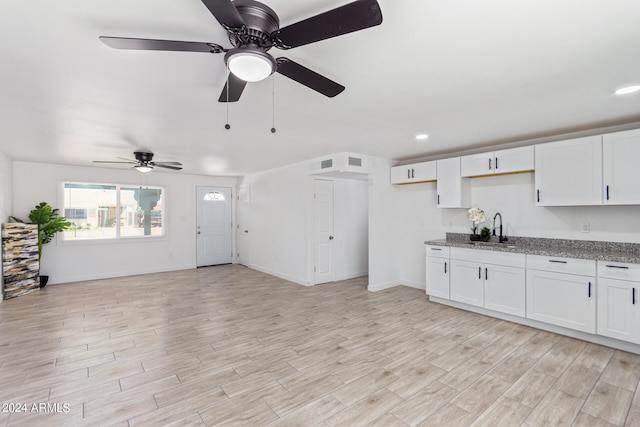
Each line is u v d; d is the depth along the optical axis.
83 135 3.54
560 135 3.60
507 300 3.58
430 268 4.42
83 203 6.04
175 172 6.97
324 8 1.38
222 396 2.22
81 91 2.27
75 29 1.51
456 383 2.37
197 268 7.22
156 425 1.92
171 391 2.28
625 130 3.13
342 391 2.28
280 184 6.15
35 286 5.10
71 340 3.17
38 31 1.52
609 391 2.24
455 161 4.30
